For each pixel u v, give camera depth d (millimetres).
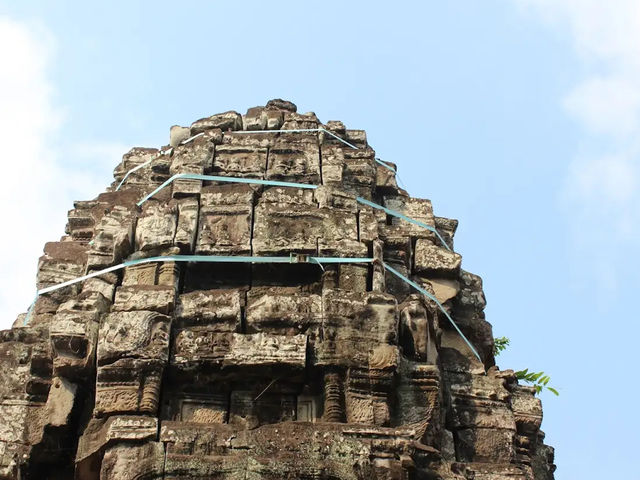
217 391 11844
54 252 14570
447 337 14055
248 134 16297
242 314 12438
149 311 12016
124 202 15141
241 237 13484
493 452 12641
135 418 10977
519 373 16156
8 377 12484
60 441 11727
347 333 11945
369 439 10859
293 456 10609
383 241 14508
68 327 11969
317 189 14281
